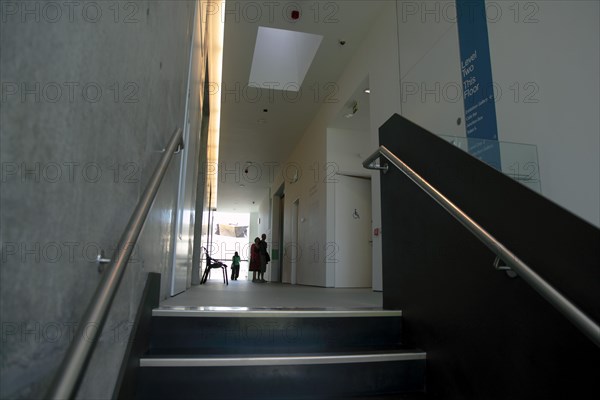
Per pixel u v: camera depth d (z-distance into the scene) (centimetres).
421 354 202
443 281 192
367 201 808
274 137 1048
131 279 159
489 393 156
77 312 99
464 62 368
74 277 97
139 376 165
